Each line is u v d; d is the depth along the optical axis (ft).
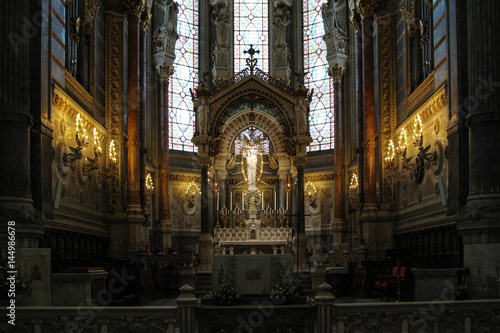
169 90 113.09
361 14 80.28
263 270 36.52
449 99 53.42
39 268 39.17
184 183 110.93
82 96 66.90
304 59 119.03
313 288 59.36
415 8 71.05
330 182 110.32
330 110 114.21
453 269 44.62
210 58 119.03
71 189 60.49
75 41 66.18
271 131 104.01
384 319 29.68
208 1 119.03
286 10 118.73
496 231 43.14
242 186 109.19
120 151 77.46
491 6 45.91
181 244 109.29
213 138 95.55
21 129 43.93
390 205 77.41
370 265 62.39
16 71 44.04
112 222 75.82
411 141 70.59
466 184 50.24
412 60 73.36
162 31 106.93
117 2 79.51
